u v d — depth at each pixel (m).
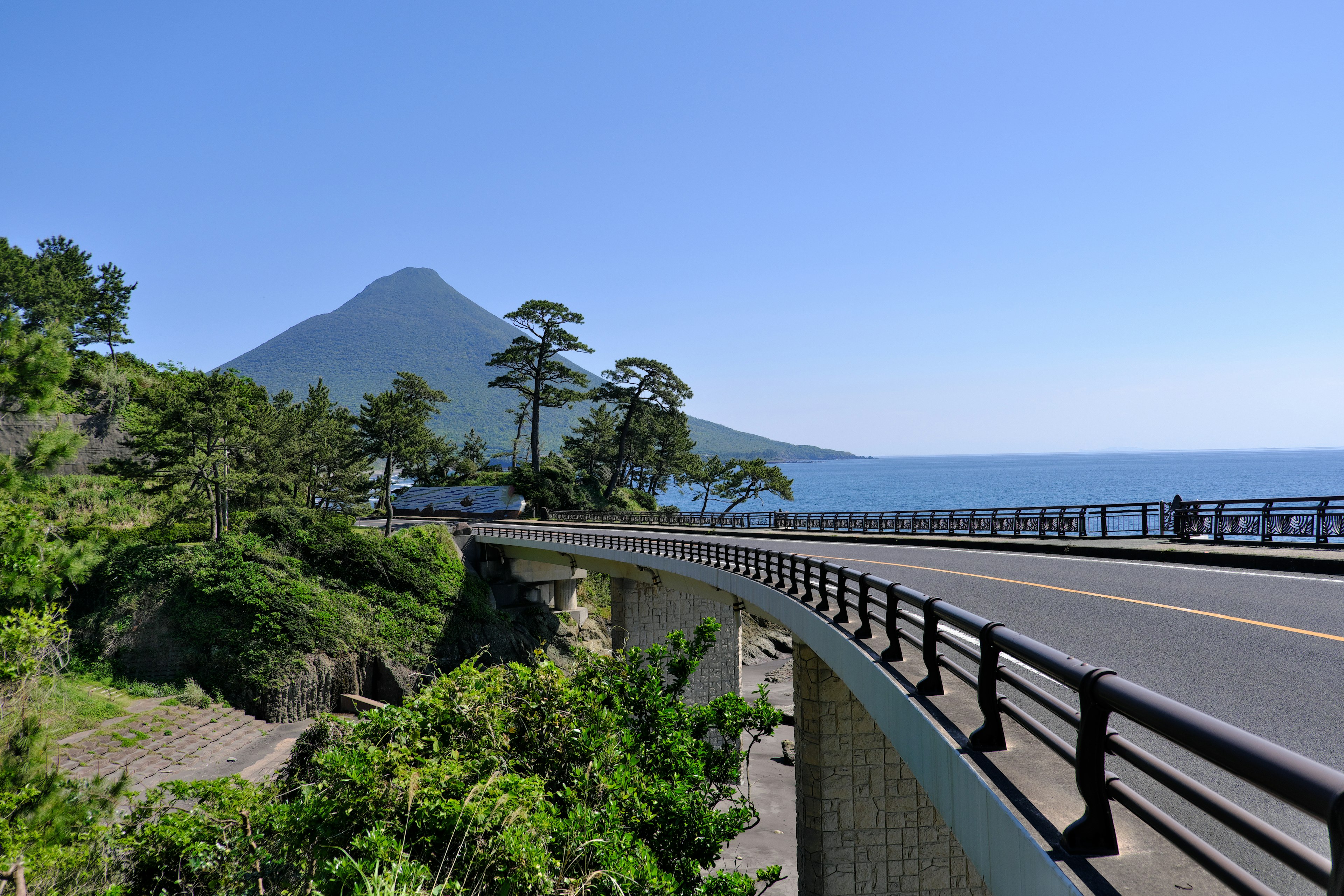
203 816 10.38
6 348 11.02
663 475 90.06
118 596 33.34
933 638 6.11
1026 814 3.69
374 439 53.72
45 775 9.56
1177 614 9.73
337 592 37.97
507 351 72.81
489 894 6.37
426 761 7.96
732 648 33.41
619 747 10.70
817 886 12.98
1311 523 15.03
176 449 38.12
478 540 48.16
